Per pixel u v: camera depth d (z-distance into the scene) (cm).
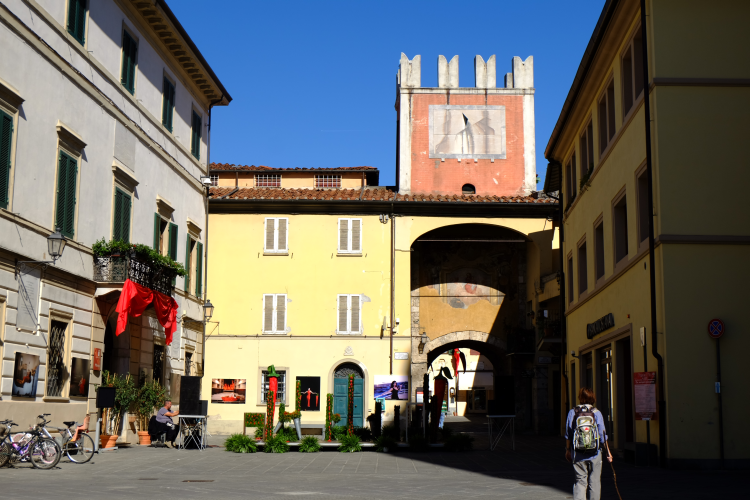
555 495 1155
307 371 3147
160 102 2542
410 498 1115
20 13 1694
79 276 1950
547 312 3098
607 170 2097
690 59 1661
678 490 1204
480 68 3738
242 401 3122
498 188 3647
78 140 1939
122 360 2223
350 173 3712
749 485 1273
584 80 2244
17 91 1672
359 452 2102
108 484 1280
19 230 1678
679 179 1630
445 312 3447
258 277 3200
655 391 1611
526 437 2936
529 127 3697
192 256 2917
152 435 2272
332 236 3231
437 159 3669
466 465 1723
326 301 3191
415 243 3475
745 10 1670
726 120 1645
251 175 3712
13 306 1661
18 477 1358
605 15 1877
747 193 1625
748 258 1605
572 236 2664
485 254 3481
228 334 3162
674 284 1598
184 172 2777
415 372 3356
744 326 1584
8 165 1639
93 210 2042
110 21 2156
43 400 1778
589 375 2403
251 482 1350
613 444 2003
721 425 1550
